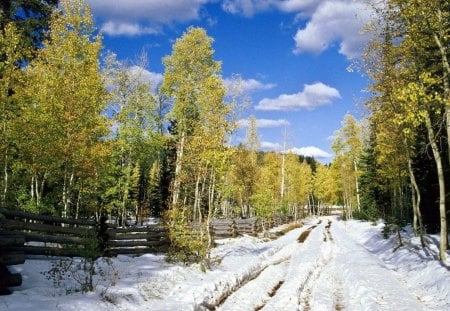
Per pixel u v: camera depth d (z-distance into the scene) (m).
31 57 17.95
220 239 29.84
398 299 10.93
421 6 14.17
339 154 60.38
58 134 16.58
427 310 10.04
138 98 29.06
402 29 15.98
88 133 18.09
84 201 24.38
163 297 10.65
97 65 19.36
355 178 58.09
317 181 84.81
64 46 18.20
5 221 11.17
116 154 28.38
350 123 56.75
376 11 15.87
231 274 14.36
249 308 10.85
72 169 18.70
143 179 47.91
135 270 12.77
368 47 17.59
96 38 19.55
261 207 34.91
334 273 16.59
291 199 59.72
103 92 19.75
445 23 14.53
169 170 34.69
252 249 24.39
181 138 24.03
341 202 82.38
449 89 14.12
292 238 33.19
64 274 10.68
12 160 17.59
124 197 30.47
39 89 17.27
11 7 17.77
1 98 15.74
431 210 24.47
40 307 7.74
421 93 13.15
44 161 17.02
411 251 19.56
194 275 13.64
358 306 10.70
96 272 11.71
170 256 15.58
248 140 43.28
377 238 30.45
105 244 14.15
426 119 16.09
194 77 26.44
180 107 24.86
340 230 42.00
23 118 16.31
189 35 26.78
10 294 8.45
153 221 48.38
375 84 18.36
